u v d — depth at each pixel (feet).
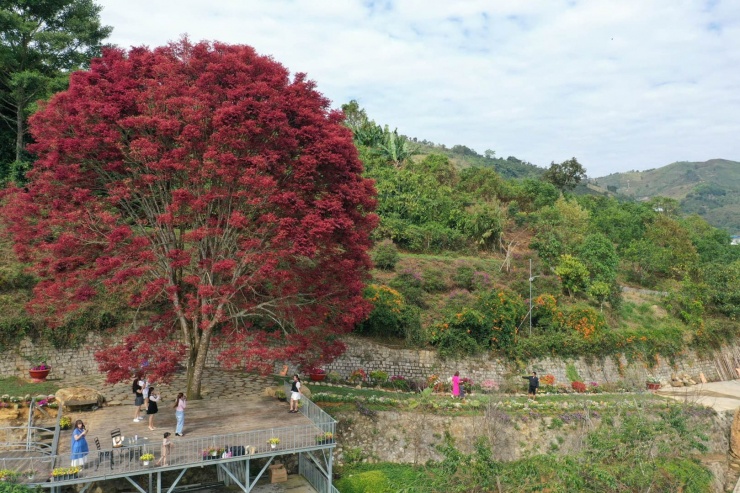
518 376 116.16
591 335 126.93
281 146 72.79
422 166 210.59
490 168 224.74
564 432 92.07
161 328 78.79
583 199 265.54
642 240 206.39
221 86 74.13
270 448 64.34
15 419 72.49
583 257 157.58
